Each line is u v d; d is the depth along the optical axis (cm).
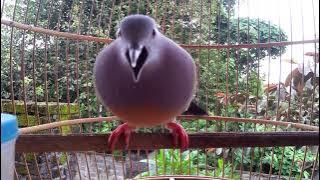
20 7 74
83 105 73
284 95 64
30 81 75
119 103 29
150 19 26
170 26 63
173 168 61
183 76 29
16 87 75
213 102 66
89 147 28
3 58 73
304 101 60
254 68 75
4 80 75
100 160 78
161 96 28
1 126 16
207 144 29
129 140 29
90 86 75
